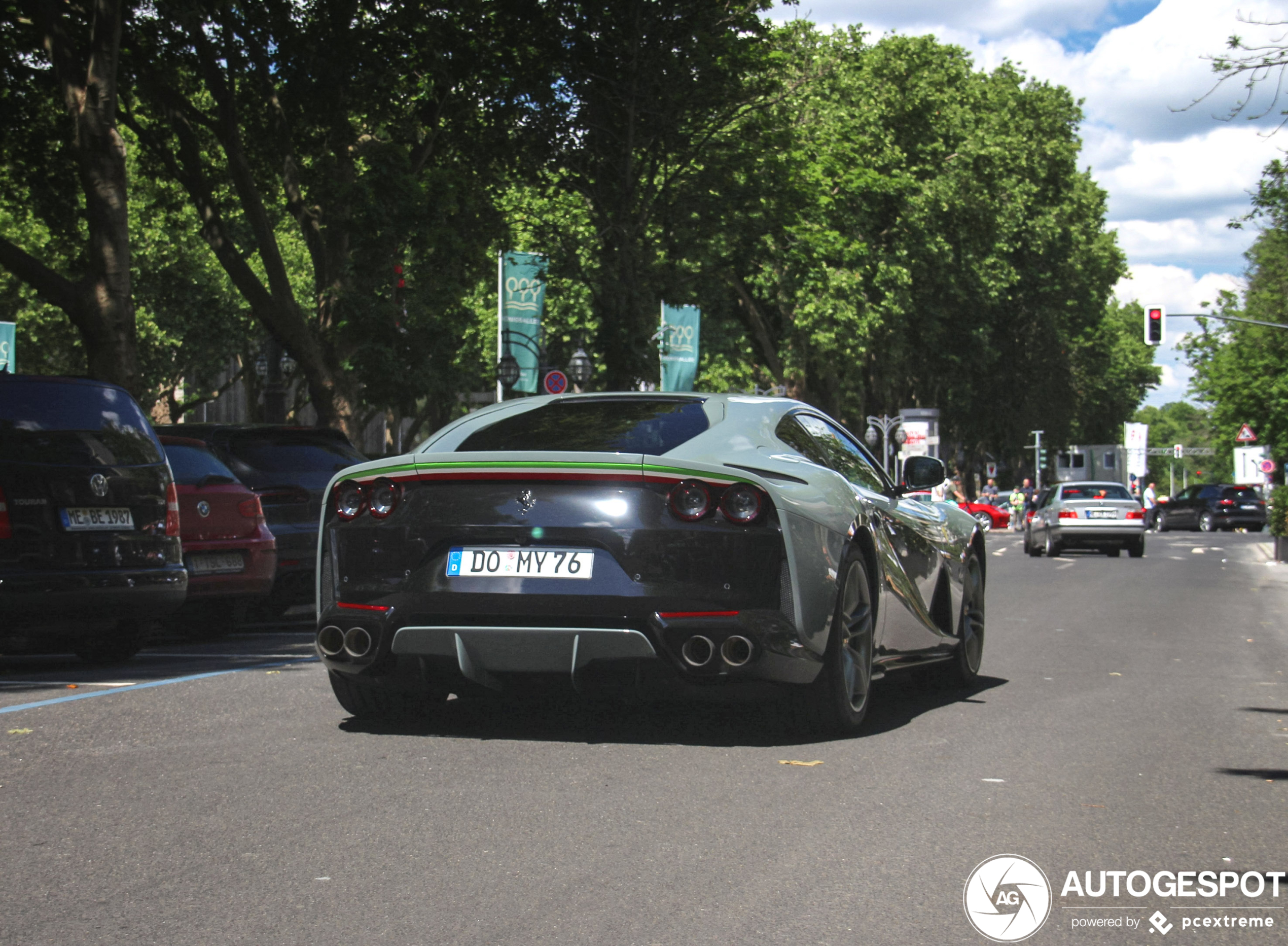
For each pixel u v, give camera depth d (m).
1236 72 12.79
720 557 5.45
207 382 43.25
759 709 6.68
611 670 5.55
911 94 46.75
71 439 8.54
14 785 4.91
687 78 24.12
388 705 6.25
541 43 24.05
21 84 22.66
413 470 5.71
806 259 26.50
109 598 8.50
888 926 3.40
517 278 26.83
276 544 11.61
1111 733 6.32
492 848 4.10
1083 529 31.25
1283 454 52.16
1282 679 8.70
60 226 25.17
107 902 3.54
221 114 22.73
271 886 3.69
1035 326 58.00
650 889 3.69
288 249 41.41
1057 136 59.09
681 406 6.28
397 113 24.66
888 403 56.69
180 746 5.67
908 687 7.92
